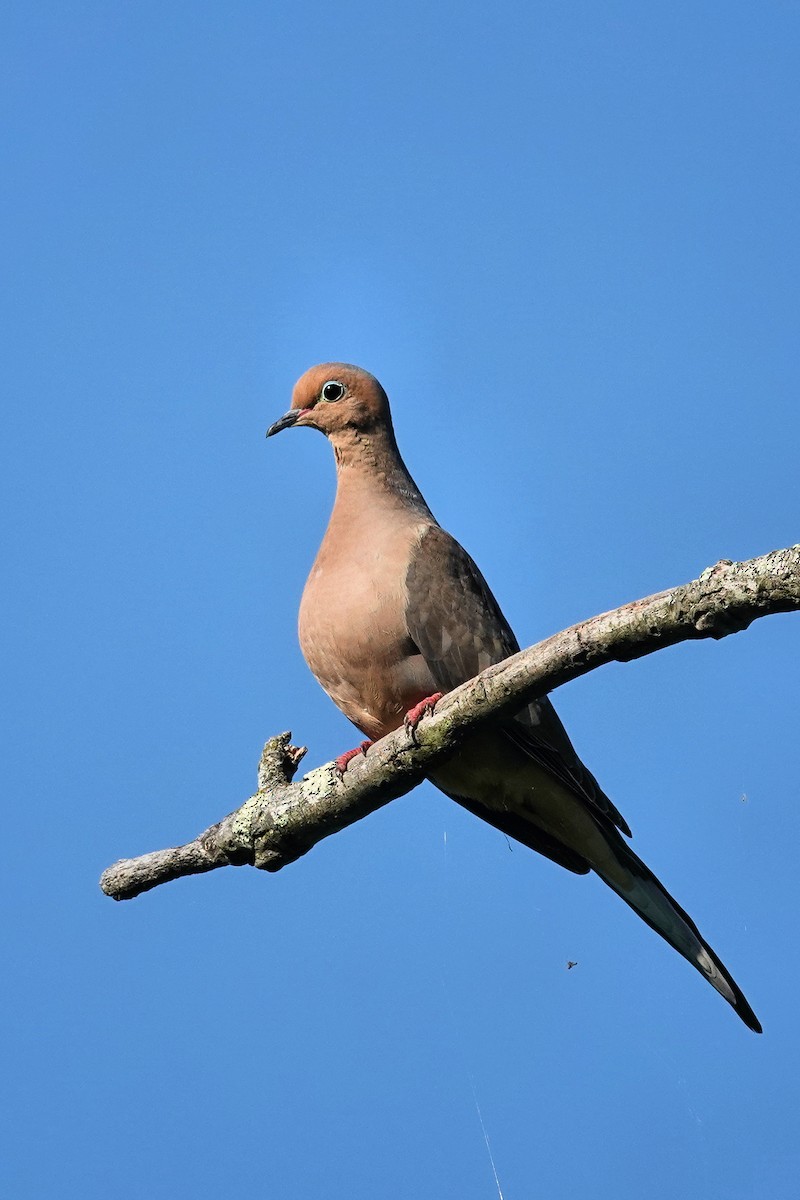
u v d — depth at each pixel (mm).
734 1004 10758
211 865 9719
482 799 11531
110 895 9805
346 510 11516
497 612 11609
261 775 9688
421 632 10859
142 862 9734
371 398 11789
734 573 7391
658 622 7652
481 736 10773
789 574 7203
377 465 11719
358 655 10945
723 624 7512
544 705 10922
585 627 7977
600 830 11180
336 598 10992
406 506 11617
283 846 9555
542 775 11070
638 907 11156
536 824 11586
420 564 11031
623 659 7996
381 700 11094
